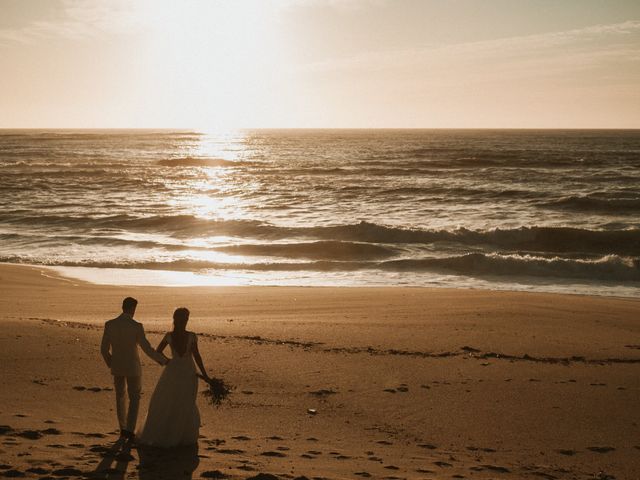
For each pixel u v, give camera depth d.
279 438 7.59
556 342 12.99
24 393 8.88
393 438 7.82
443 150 111.62
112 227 35.16
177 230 34.00
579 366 11.25
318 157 96.25
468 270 25.09
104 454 6.47
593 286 22.52
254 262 26.09
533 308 16.86
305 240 31.38
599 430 8.28
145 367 10.47
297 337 13.01
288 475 6.07
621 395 9.66
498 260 25.11
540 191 47.38
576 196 43.94
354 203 44.00
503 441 7.84
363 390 9.67
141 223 35.50
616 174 61.47
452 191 47.78
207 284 22.17
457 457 7.22
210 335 13.05
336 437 7.77
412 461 6.95
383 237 31.48
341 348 12.13
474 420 8.54
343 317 15.63
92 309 16.78
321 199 45.91
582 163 76.19
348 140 180.88
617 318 15.74
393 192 48.62
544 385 10.09
